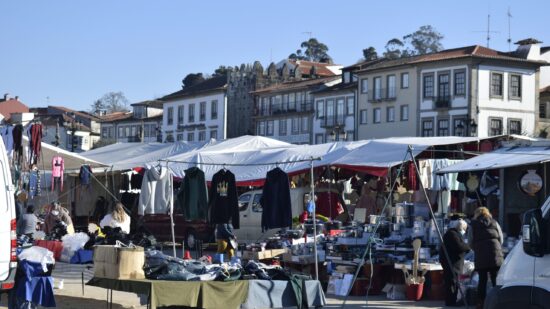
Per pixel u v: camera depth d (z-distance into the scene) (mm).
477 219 12688
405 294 14508
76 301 12930
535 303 6809
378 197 20750
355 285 14859
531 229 6695
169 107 88812
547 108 63531
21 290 10781
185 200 16266
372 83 65438
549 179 15922
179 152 28844
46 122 86188
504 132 59125
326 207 21422
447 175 19781
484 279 12680
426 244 15305
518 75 60125
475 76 58094
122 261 10453
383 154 20719
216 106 82000
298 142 73438
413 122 61375
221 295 10453
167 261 10852
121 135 95312
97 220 24844
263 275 11141
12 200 10359
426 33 100562
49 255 11039
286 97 75625
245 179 23391
